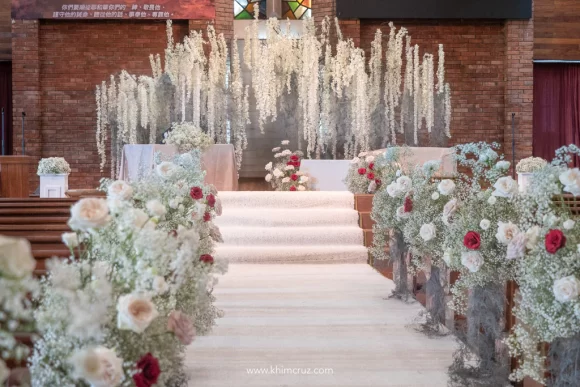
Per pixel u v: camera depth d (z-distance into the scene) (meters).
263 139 11.75
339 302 5.06
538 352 2.69
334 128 10.76
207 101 10.77
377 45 11.17
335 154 10.88
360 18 11.99
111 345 1.86
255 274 6.30
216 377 3.37
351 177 8.23
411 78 11.01
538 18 12.41
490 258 3.19
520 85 11.98
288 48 10.78
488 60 12.18
